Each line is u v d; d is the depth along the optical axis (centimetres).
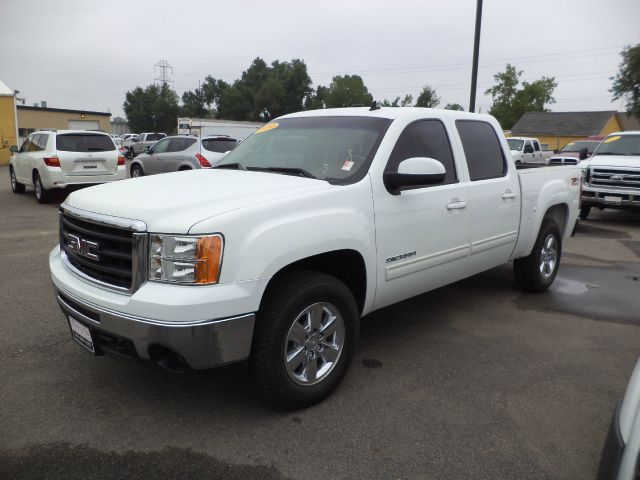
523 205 512
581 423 319
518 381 371
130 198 307
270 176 364
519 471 273
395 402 338
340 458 280
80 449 284
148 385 353
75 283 309
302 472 269
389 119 395
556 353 421
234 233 275
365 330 465
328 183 341
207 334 267
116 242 291
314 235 307
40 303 509
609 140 1207
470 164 453
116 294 284
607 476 196
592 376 381
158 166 1492
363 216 342
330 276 328
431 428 309
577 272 691
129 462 274
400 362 398
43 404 327
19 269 632
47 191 1220
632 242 919
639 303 555
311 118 441
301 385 317
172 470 268
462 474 270
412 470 272
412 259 388
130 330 272
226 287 271
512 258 525
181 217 274
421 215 388
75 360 388
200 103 9588
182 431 301
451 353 417
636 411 199
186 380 360
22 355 394
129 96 7644
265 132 457
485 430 308
